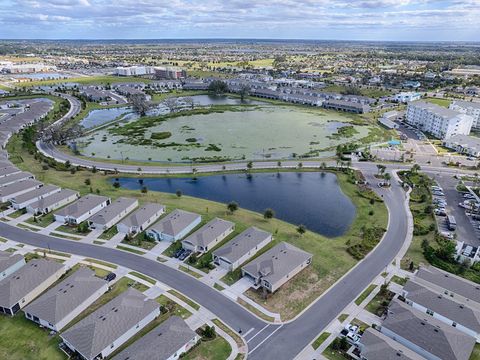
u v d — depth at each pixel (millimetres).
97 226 94125
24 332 61500
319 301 68875
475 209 104500
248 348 58250
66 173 134000
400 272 77125
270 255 78250
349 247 86062
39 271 73375
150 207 100000
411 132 195125
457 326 61750
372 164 144000
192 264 79625
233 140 179750
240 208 108125
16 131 186125
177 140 179500
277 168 140625
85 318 61438
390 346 54969
